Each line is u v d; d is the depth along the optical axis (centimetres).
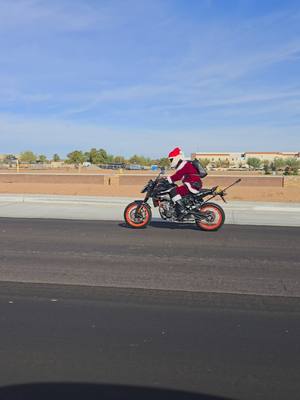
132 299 624
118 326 525
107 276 740
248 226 1344
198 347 471
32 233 1154
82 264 820
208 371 419
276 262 855
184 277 740
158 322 540
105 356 447
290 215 1625
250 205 1862
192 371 418
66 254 903
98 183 4172
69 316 556
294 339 496
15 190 3088
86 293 648
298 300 631
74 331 509
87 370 418
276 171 7919
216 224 1216
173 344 477
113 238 1092
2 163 11894
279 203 1992
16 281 705
